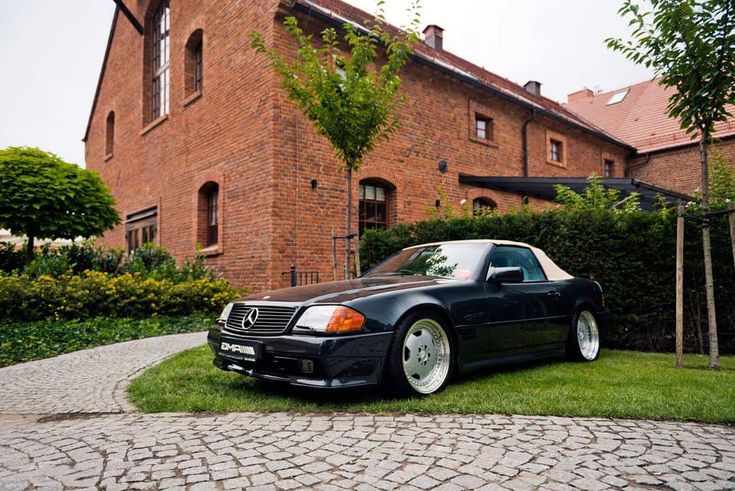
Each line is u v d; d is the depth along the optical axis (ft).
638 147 68.08
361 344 11.01
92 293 27.53
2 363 18.86
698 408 10.58
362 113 19.45
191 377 14.74
